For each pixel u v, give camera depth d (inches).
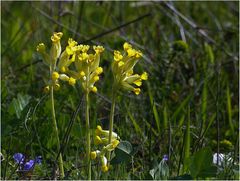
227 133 343.6
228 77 424.8
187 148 289.3
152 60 413.1
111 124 249.8
